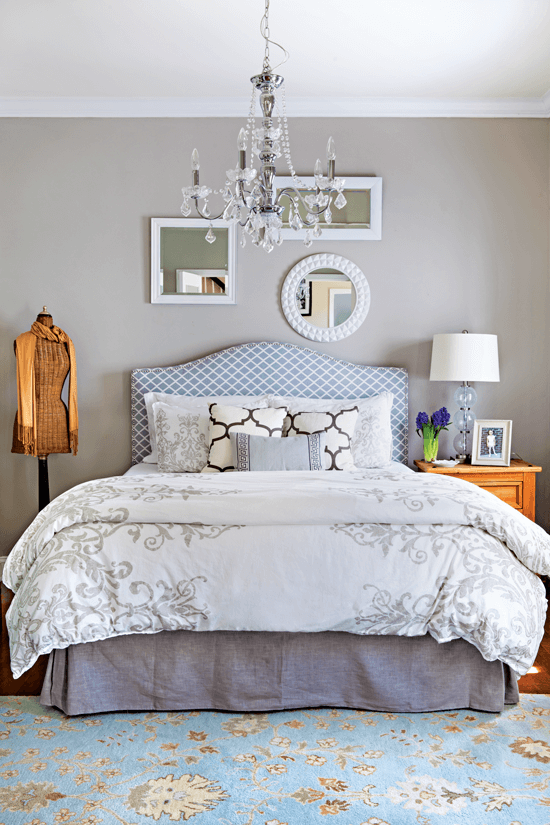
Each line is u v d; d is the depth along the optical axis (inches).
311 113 161.8
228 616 89.4
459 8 117.1
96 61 138.8
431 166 163.9
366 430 147.6
